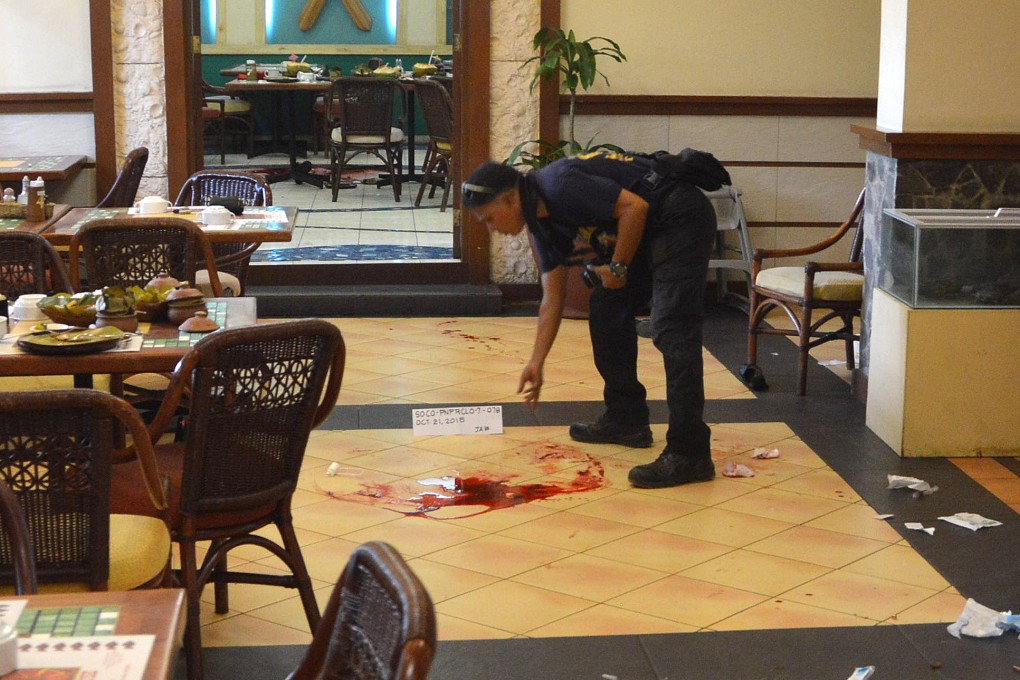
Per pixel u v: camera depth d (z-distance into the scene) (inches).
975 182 234.7
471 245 345.7
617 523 185.6
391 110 489.4
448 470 209.0
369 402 249.4
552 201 188.7
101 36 329.1
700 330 203.2
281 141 631.2
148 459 114.0
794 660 141.6
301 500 194.4
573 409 246.4
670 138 343.6
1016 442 217.8
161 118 334.6
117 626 78.2
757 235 350.3
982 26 230.4
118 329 154.7
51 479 110.3
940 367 215.2
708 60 340.5
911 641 146.5
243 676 137.7
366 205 487.8
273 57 631.8
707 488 201.6
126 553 120.3
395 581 65.7
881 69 247.6
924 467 212.2
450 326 321.4
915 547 176.9
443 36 637.9
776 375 276.2
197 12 341.7
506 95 336.8
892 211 228.1
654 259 201.6
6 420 107.6
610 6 336.2
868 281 253.0
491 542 177.6
